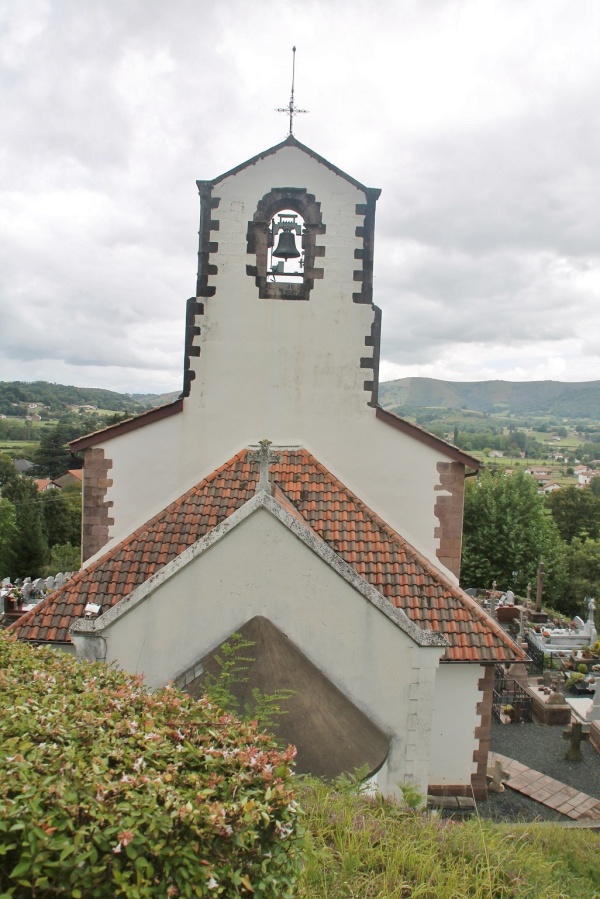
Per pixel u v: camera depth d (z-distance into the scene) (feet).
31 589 112.68
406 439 49.32
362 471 49.42
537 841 30.37
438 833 25.96
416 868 22.71
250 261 48.06
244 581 34.04
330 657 34.22
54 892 14.47
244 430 48.91
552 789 50.60
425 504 49.62
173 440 48.67
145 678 33.86
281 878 17.60
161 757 19.79
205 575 33.94
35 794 15.56
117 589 39.50
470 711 44.83
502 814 45.14
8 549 153.48
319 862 22.29
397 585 41.81
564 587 160.15
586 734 62.18
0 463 310.45
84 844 14.79
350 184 47.98
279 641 33.37
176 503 43.80
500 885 22.54
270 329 48.60
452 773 45.47
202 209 47.80
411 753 34.50
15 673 26.03
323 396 49.03
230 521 33.63
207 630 34.01
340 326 48.78
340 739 31.01
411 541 49.67
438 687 44.52
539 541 139.44
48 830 14.64
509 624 114.62
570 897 24.17
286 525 33.73
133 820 15.64
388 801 29.04
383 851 23.54
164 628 33.94
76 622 33.65
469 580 141.28
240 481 45.01
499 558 139.13
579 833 33.24
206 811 16.74
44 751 18.24
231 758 19.89
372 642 34.24
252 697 30.78
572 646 101.35
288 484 45.44
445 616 41.91
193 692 31.45
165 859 15.70
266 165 47.60
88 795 16.24
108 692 24.40
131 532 48.80
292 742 29.66
